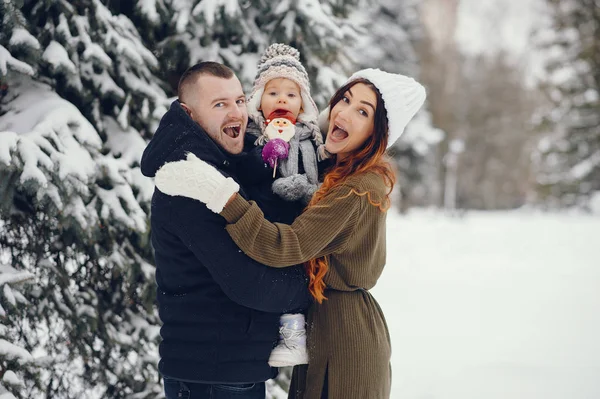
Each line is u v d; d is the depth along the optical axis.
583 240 12.95
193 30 3.55
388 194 2.38
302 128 2.47
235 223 2.05
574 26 20.53
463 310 7.17
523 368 5.04
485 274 9.48
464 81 37.72
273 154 2.25
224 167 2.26
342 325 2.29
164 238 2.21
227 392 2.20
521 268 9.97
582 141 21.62
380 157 2.38
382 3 16.34
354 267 2.32
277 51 2.55
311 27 3.87
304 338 2.31
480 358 5.35
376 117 2.36
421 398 4.54
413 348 5.70
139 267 3.36
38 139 2.82
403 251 11.81
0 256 3.30
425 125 17.69
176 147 2.19
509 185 38.00
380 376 2.32
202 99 2.24
